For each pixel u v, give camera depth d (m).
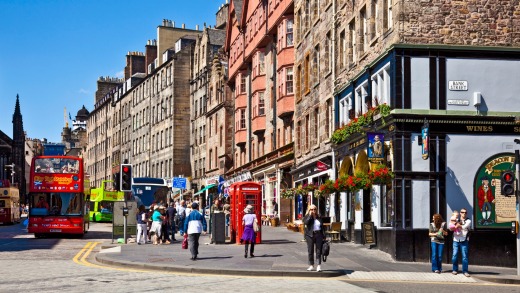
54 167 36.66
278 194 46.03
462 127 22.58
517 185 19.59
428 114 22.42
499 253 22.36
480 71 23.00
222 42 76.62
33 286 14.75
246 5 57.62
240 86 59.50
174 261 20.61
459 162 22.50
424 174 22.31
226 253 23.72
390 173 22.31
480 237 22.36
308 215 18.34
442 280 17.75
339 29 31.80
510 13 23.64
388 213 23.59
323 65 34.81
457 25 23.34
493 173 22.59
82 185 36.94
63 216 36.31
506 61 23.12
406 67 22.67
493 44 23.41
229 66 65.38
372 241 25.20
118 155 112.69
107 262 20.92
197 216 21.27
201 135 76.56
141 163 98.25
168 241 29.91
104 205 66.00
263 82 52.56
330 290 14.73
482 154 22.59
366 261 21.47
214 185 65.00
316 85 36.28
